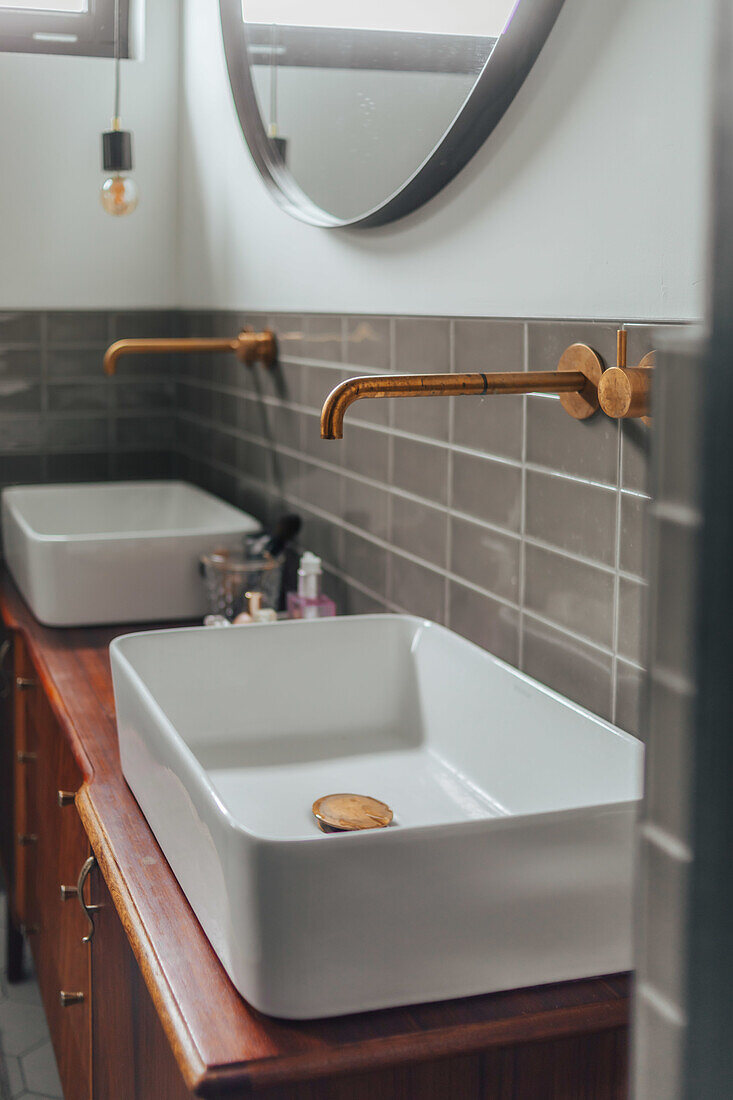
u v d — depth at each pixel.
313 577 1.62
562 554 1.11
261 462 2.12
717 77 0.30
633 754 0.94
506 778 1.14
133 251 2.61
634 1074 0.36
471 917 0.77
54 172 2.51
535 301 1.13
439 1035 0.75
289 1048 0.73
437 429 1.38
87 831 1.09
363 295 1.59
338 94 1.59
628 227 0.97
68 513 2.34
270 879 0.73
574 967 0.80
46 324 2.56
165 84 2.55
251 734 1.31
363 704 1.35
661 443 0.33
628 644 1.00
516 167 1.16
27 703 1.88
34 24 2.45
